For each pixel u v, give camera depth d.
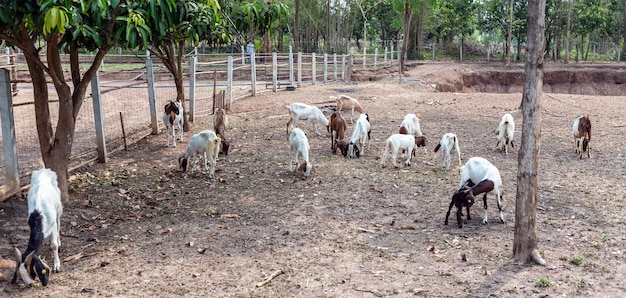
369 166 11.48
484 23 51.53
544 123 16.52
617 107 19.58
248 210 8.80
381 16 53.16
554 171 11.00
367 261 6.76
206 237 7.66
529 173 6.42
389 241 7.41
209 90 24.28
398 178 10.55
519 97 22.36
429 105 20.34
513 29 49.06
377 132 15.19
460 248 7.09
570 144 13.58
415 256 6.89
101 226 8.11
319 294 5.89
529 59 6.19
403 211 8.66
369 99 21.81
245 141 14.14
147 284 6.20
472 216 8.38
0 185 9.55
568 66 44.31
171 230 7.90
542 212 8.49
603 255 6.80
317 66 36.28
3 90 8.73
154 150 13.12
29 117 17.41
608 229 7.70
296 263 6.73
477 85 40.56
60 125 8.88
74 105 9.05
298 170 10.80
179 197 9.52
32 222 6.28
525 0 50.03
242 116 17.91
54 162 8.91
